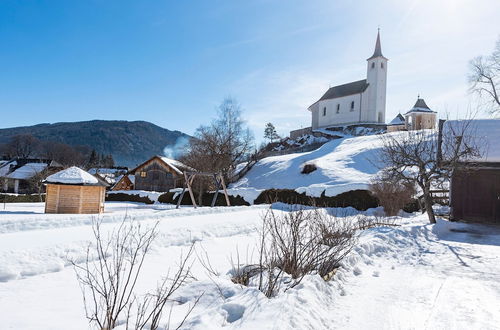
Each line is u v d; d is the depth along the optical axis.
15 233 7.05
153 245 7.31
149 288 4.69
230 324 3.32
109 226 8.73
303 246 6.27
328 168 31.27
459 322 4.20
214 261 6.65
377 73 55.38
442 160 13.80
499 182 15.41
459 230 13.32
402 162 14.63
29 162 53.69
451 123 17.06
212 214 13.09
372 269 6.96
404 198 17.44
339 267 6.29
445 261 7.89
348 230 7.81
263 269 5.18
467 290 5.56
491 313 4.52
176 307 3.91
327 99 61.38
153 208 25.42
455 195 16.03
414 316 4.38
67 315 3.60
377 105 55.34
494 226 14.37
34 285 4.73
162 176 38.94
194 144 38.06
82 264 5.89
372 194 20.28
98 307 3.85
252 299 3.78
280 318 3.35
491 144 15.81
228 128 39.88
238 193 28.58
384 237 9.82
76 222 8.70
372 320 4.20
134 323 3.34
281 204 22.03
